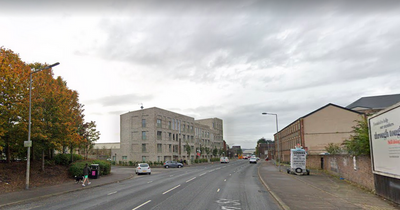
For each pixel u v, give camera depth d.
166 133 64.06
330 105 47.53
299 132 50.25
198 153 76.50
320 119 47.53
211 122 108.19
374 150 14.87
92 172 25.50
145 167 33.75
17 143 22.39
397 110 11.69
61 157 27.72
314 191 16.61
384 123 13.20
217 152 97.12
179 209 11.04
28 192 16.23
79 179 22.64
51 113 21.88
